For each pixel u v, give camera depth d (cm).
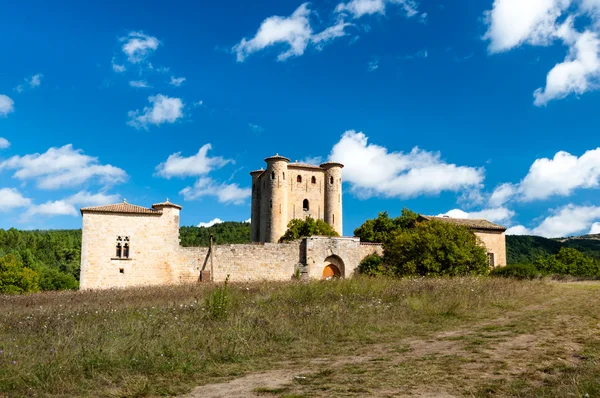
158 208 4397
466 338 1334
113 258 4141
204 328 1427
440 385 865
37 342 1280
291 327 1480
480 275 3784
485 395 791
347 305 1872
